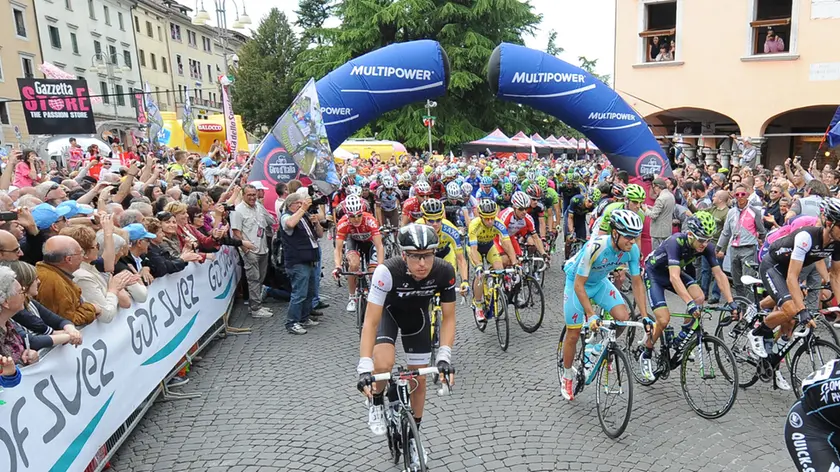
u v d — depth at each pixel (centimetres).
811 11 1347
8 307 267
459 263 522
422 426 396
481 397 443
